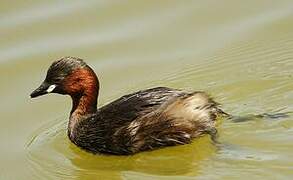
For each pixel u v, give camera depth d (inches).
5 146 540.7
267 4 706.8
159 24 690.8
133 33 679.7
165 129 494.3
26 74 636.1
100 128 508.7
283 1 708.7
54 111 585.9
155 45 660.1
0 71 640.4
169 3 723.4
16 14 718.5
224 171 457.1
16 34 689.6
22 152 530.0
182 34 673.0
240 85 574.2
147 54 648.4
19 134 556.1
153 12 711.1
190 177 459.5
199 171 464.1
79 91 531.5
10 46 673.6
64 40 677.3
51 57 652.7
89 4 729.0
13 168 509.0
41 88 535.2
